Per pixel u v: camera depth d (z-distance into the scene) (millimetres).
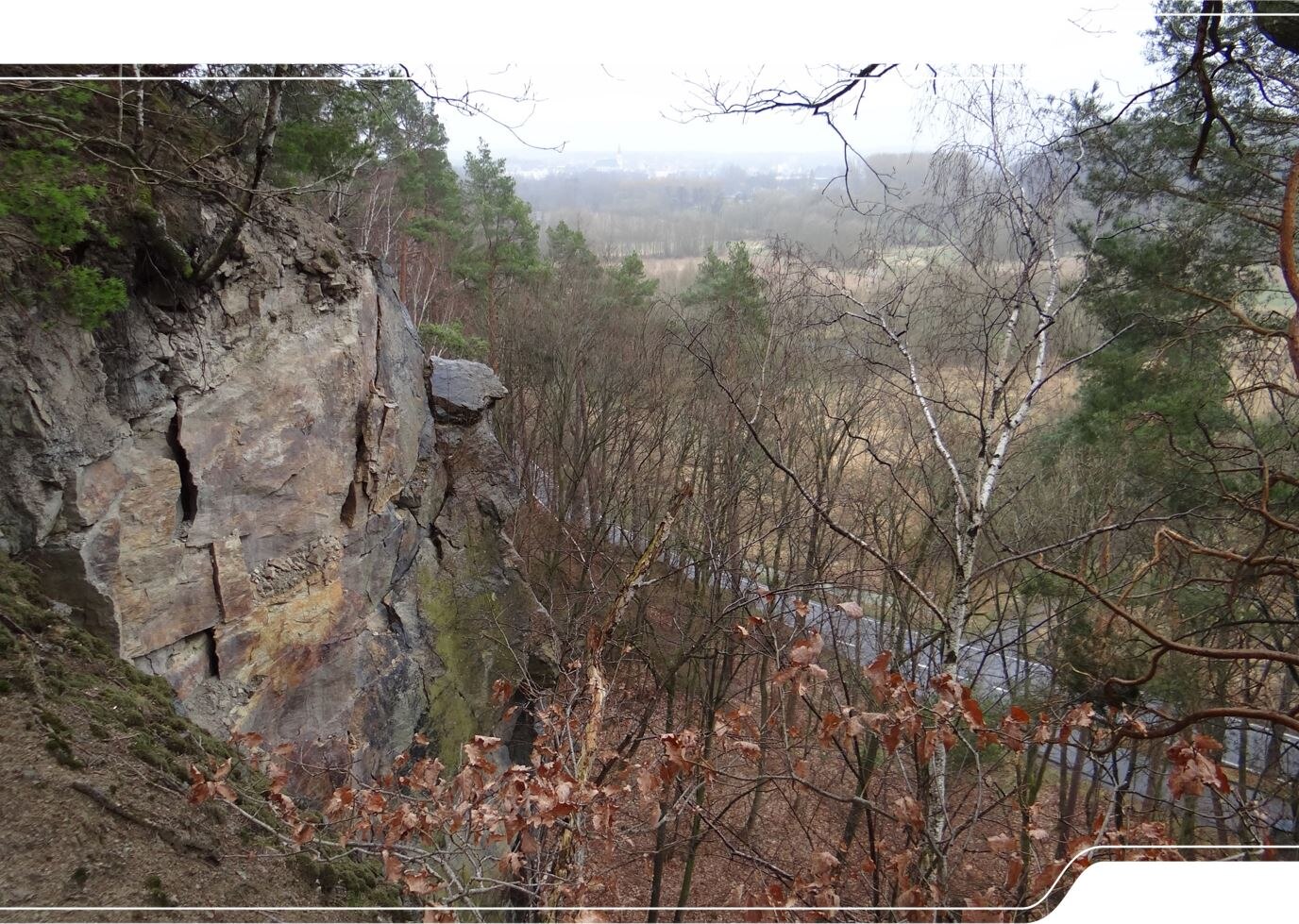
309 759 7250
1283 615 7070
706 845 9234
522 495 15281
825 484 10172
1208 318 6457
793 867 5430
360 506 8102
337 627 7758
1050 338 6625
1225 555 3643
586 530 14523
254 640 6805
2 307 4961
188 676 6230
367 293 8180
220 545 6434
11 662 4332
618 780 4418
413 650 9078
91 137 4957
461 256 20719
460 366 11133
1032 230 4902
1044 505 9430
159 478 5895
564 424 17312
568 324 17406
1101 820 5129
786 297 6977
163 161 6004
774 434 10586
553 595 12867
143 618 5766
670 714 9953
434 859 4133
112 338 5547
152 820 4070
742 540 13000
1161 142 5410
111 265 5469
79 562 5289
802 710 9562
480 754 3912
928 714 3697
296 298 7141
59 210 4562
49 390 5168
